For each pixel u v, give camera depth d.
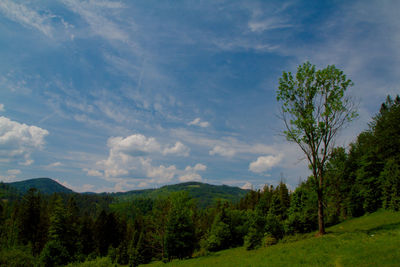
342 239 21.86
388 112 55.53
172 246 49.50
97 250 81.06
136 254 64.75
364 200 48.28
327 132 27.75
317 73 28.66
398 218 30.36
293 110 29.64
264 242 36.53
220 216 66.06
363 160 49.97
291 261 18.28
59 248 40.25
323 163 28.11
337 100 27.75
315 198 51.12
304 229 38.59
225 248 61.72
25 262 22.00
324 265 15.37
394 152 48.25
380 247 16.58
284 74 29.88
